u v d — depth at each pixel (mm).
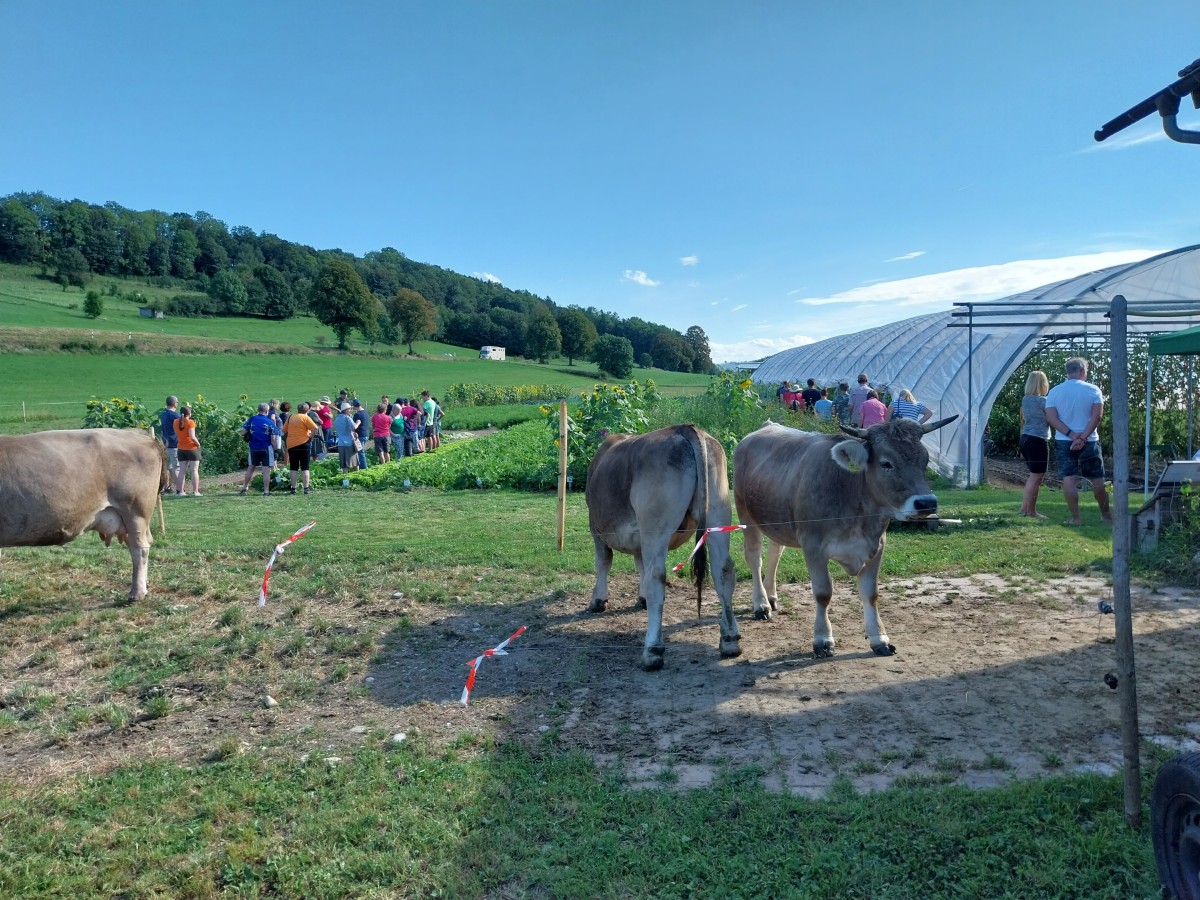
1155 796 3246
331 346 104000
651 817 3965
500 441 25078
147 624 7508
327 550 10492
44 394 50906
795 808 3963
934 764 4434
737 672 6016
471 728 5172
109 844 3930
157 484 8398
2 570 9375
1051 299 15641
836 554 6238
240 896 3506
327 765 4656
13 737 5297
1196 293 15523
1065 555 8859
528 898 3453
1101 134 3811
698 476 6219
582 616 7602
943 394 16562
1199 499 8125
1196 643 6109
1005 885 3350
